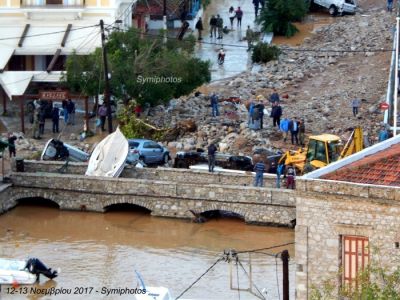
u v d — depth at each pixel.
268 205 130.75
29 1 167.75
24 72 160.00
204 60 178.50
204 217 133.12
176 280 115.50
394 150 96.06
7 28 167.88
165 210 134.12
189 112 161.62
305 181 91.31
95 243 127.56
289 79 177.38
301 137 150.25
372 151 96.94
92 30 166.62
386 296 83.06
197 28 193.00
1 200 135.62
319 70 181.62
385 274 86.75
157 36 167.38
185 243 127.25
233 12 199.25
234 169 139.62
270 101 165.88
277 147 148.38
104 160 138.38
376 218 89.69
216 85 175.25
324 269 91.56
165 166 145.25
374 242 89.88
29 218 135.25
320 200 91.06
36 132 154.50
